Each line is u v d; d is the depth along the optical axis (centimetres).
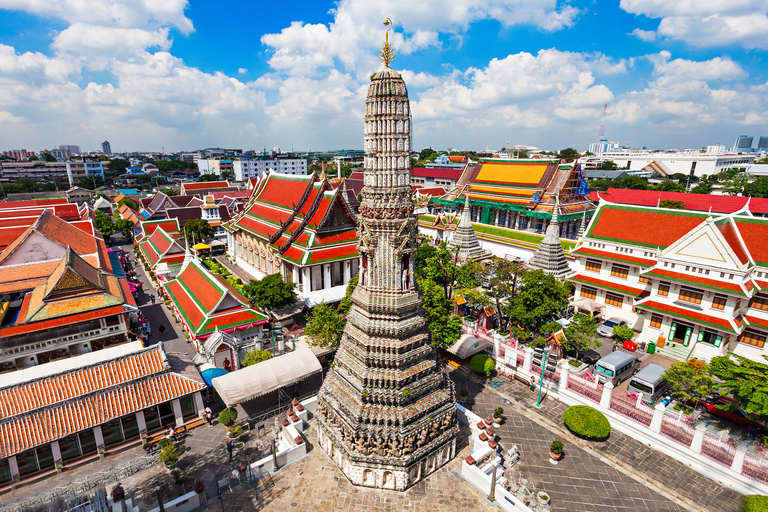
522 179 9388
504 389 3969
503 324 5034
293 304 5469
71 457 2942
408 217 2639
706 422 3102
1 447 2634
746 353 4081
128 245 10919
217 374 3753
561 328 4191
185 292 5131
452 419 2861
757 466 2619
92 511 2359
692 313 4153
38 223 5781
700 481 2802
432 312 4003
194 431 3366
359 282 2880
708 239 4097
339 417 2709
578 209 8838
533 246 7456
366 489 2650
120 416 3000
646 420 3188
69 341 4503
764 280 4031
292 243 6091
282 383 3397
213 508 2533
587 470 2892
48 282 4897
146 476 2852
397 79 2508
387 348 2631
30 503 2427
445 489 2655
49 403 2858
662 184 14938
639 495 2675
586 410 3234
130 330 5075
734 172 19475
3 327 4206
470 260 5541
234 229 8081
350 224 6262
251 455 3039
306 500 2577
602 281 5272
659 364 4166
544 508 2466
